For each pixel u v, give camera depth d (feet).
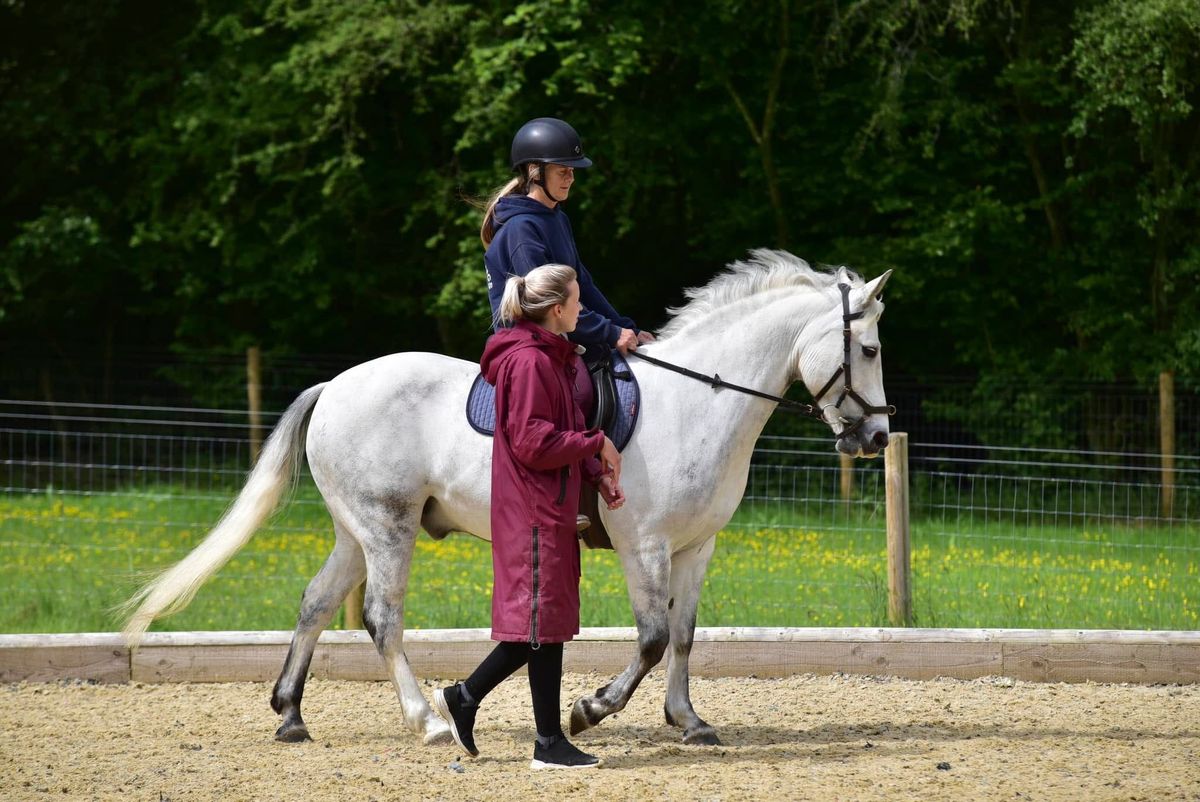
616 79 49.70
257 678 25.77
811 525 40.42
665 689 24.12
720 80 54.54
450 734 20.10
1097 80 48.39
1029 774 18.26
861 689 24.70
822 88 55.88
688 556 20.84
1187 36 46.73
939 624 28.84
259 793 17.66
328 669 25.81
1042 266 56.18
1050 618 29.53
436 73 56.59
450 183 55.16
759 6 54.19
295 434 21.89
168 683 25.64
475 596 32.19
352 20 53.01
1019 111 55.83
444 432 20.76
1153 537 37.37
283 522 43.04
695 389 20.10
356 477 20.90
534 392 17.88
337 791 17.67
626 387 20.04
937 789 17.44
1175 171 52.85
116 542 39.65
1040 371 56.54
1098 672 25.21
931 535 37.50
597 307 21.02
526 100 53.83
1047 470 53.67
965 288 56.39
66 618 30.68
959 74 55.77
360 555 21.63
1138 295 56.24
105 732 21.57
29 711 23.26
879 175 55.67
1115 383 55.06
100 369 68.49
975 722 21.98
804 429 53.47
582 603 31.19
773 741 20.72
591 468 18.66
